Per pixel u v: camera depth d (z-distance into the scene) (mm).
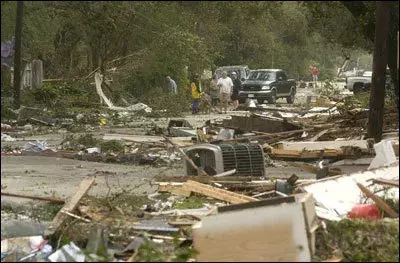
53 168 23406
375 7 21234
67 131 36000
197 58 56562
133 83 60750
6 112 34844
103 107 49938
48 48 48000
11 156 26375
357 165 24281
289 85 71250
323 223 13133
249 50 81125
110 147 27625
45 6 15609
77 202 14969
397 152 22328
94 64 56500
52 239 13664
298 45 80250
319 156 25172
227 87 55688
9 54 14125
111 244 13266
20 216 15211
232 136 27906
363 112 29984
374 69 23250
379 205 14570
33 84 47844
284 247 11305
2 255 12734
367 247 12484
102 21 19250
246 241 11430
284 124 30422
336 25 24000
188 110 54781
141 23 47781
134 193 18391
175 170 22953
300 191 16938
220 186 18656
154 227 14273
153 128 35250
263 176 20422
